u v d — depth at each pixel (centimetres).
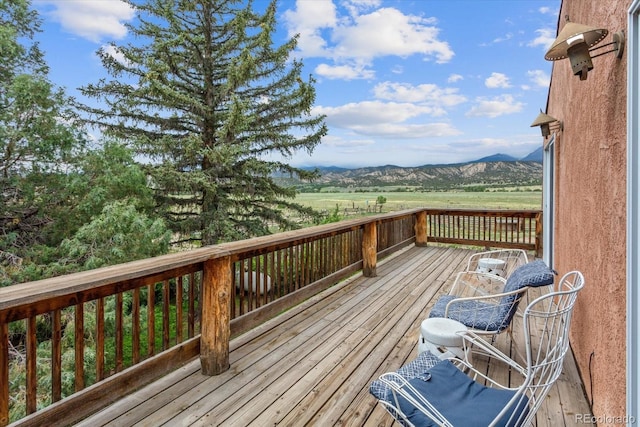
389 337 336
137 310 224
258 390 245
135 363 224
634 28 154
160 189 970
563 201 368
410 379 167
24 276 661
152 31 1037
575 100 296
